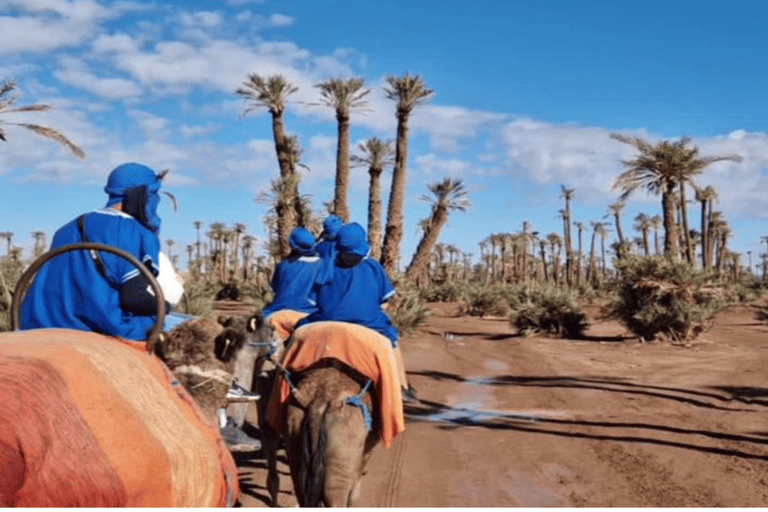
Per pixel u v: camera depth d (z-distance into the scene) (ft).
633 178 121.08
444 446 34.12
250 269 360.48
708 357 71.31
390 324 20.20
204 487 7.72
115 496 6.17
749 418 41.68
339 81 103.50
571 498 26.45
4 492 5.12
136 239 9.52
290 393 17.39
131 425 6.80
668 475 29.86
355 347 17.44
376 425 17.34
